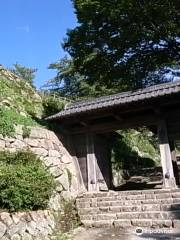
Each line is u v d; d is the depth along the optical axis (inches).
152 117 509.7
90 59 792.3
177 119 496.4
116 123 538.0
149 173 804.6
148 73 804.0
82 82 1242.6
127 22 729.6
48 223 368.8
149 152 1002.7
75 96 1258.6
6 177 324.5
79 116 529.7
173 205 394.9
